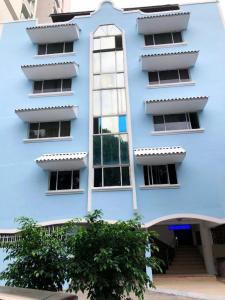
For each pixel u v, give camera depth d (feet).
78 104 68.90
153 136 63.62
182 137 63.00
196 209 56.49
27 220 27.99
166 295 43.14
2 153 65.21
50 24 74.69
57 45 77.77
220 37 73.67
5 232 57.62
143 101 67.51
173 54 67.26
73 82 71.77
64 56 75.31
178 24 74.43
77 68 71.82
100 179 60.49
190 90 68.03
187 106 64.18
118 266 22.68
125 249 23.52
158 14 73.36
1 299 14.37
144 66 69.97
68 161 58.59
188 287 47.52
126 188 58.49
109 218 56.44
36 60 75.41
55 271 24.29
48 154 63.46
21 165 63.46
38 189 60.70
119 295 23.32
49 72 71.10
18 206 59.77
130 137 63.52
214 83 68.28
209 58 71.41
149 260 24.61
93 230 24.09
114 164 61.46
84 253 24.07
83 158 58.44
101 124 65.87
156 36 76.38
